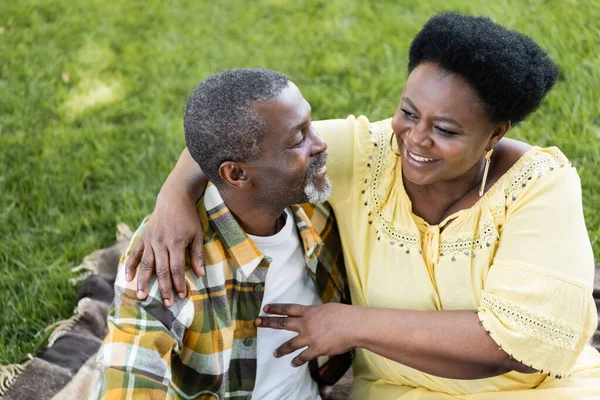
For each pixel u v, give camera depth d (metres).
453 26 1.73
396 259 2.06
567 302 1.86
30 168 3.85
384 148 2.11
